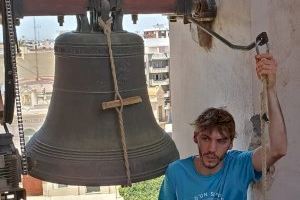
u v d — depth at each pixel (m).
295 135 2.46
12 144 1.82
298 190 2.48
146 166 2.21
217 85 3.25
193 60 3.64
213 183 2.20
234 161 2.23
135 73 2.29
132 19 2.53
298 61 2.41
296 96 2.43
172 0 2.58
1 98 1.98
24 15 2.33
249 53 2.78
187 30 3.66
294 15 2.40
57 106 2.31
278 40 2.51
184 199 2.22
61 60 2.28
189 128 3.78
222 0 2.96
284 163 2.52
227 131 2.12
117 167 2.18
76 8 2.25
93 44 2.20
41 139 2.30
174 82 4.14
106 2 2.19
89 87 2.23
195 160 2.25
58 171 2.19
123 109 2.25
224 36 3.03
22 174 1.83
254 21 2.69
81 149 2.21
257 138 2.72
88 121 2.24
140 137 2.27
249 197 2.78
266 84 1.93
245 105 2.88
